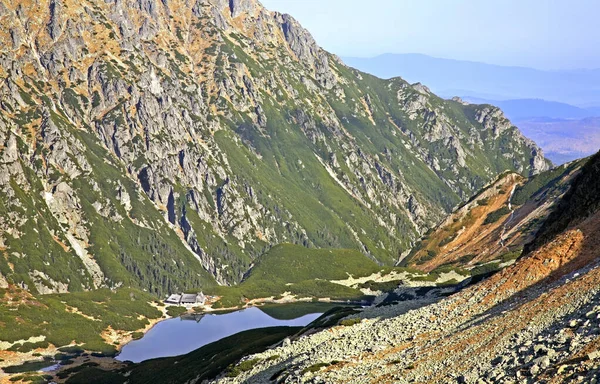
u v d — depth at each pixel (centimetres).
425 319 8450
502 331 6153
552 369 4381
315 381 7406
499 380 4806
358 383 6644
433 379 5766
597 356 4191
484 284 8575
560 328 5238
